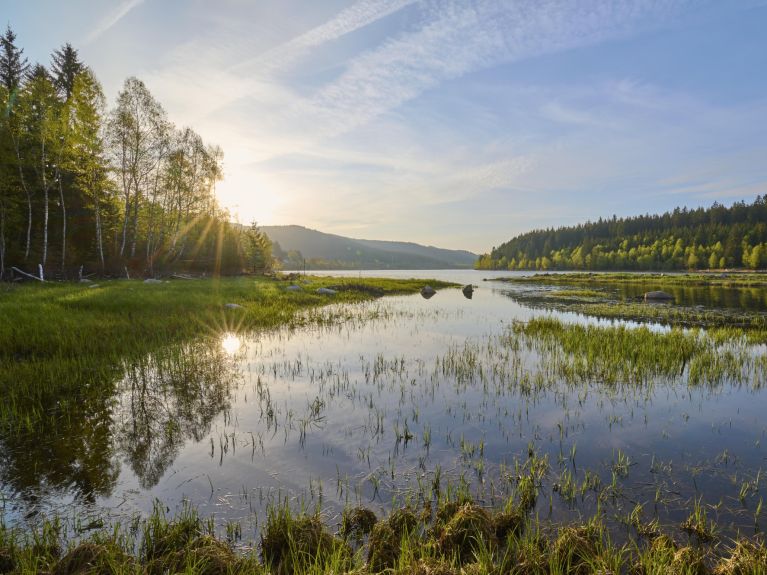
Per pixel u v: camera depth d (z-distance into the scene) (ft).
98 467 18.58
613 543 13.56
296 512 15.17
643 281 199.00
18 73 143.13
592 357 39.52
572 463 19.11
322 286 121.80
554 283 207.21
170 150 129.08
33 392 27.99
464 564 12.64
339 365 37.01
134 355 37.86
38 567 12.16
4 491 16.53
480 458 19.63
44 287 81.00
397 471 18.37
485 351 43.27
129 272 128.36
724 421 24.31
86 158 112.16
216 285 104.01
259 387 30.42
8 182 99.09
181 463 19.01
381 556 12.67
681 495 16.43
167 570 11.82
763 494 16.48
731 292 133.59
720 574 11.93
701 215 528.22
